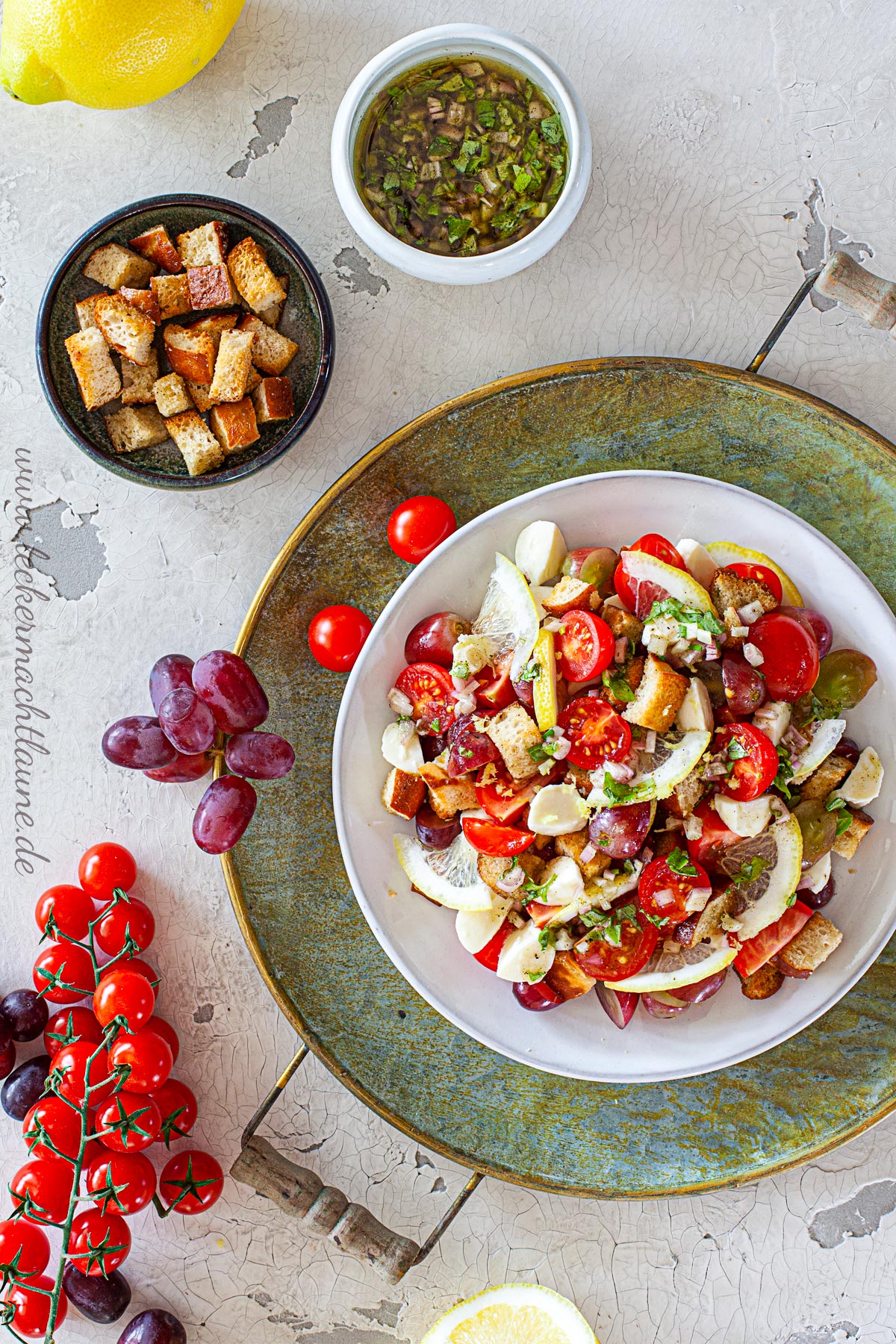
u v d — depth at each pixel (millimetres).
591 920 736
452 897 748
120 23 711
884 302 747
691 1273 803
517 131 742
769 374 784
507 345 782
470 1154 780
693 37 780
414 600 748
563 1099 785
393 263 744
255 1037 795
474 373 782
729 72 781
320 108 777
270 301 749
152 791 793
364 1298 801
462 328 781
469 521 773
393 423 782
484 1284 798
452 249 746
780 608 747
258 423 763
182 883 792
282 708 772
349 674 757
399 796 750
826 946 757
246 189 778
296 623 770
